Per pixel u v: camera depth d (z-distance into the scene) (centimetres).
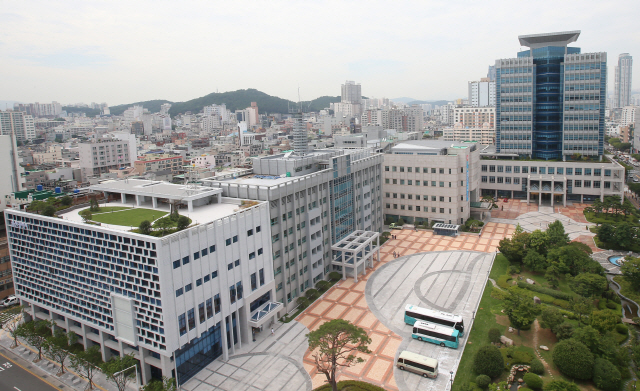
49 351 7112
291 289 9125
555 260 9925
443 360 7012
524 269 10606
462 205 14412
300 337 7856
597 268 9319
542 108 18638
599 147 17725
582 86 17688
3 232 12331
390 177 15325
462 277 10325
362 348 5875
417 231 14388
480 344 7425
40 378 6931
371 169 12962
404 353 6862
